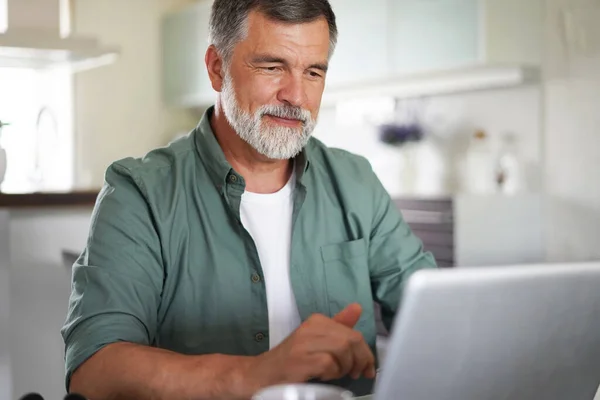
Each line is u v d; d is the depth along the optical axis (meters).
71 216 3.10
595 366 1.00
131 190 1.53
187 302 1.54
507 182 3.81
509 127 3.84
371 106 4.54
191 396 1.11
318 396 0.83
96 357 1.25
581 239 3.42
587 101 3.36
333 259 1.66
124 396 1.18
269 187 1.66
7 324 2.92
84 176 5.60
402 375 0.82
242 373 1.07
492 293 0.83
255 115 1.54
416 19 3.87
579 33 3.37
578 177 3.44
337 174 1.73
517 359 0.90
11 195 2.87
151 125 5.89
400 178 4.52
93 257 1.42
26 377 3.01
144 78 5.84
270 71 1.53
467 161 4.06
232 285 1.56
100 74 5.66
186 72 5.59
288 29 1.50
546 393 0.97
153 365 1.16
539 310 0.88
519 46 3.57
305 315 1.61
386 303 1.73
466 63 3.60
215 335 1.54
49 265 3.05
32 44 4.09
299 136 1.56
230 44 1.55
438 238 3.70
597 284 0.92
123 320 1.33
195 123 6.10
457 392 0.86
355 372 1.07
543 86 3.61
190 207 1.57
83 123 5.60
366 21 4.20
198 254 1.55
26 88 5.49
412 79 4.10
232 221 1.58
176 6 5.97
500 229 3.67
